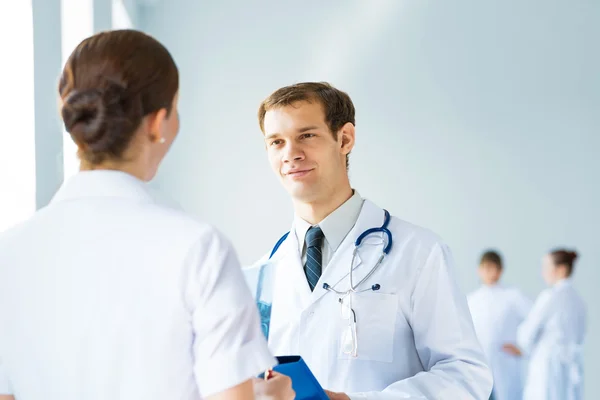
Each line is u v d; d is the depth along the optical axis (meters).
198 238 0.80
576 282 5.15
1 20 2.49
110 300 0.79
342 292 1.44
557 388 4.46
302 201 1.49
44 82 2.59
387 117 5.21
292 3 5.26
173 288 0.78
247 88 5.23
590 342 5.12
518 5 5.21
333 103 1.44
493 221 5.18
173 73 0.86
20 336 0.82
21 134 2.50
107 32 0.85
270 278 1.21
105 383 0.78
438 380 1.29
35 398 0.82
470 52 5.21
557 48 5.20
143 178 0.87
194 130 5.22
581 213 5.16
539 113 5.19
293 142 1.43
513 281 5.16
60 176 2.69
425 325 1.40
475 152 5.20
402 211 5.18
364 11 5.25
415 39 5.23
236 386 0.77
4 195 2.47
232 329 0.78
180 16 5.25
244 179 5.20
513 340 4.68
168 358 0.78
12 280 0.83
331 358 1.42
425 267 1.42
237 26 5.25
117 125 0.81
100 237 0.81
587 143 5.16
